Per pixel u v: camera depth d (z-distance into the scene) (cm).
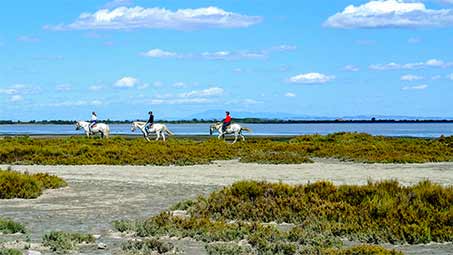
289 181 2584
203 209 1692
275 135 11131
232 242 1334
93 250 1231
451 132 13675
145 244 1259
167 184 2452
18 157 3819
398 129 18125
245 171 3091
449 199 1584
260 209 1642
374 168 3228
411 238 1336
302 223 1530
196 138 8188
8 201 1989
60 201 1984
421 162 3628
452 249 1259
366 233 1388
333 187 1770
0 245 1264
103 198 2047
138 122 5853
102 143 5056
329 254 1161
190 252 1225
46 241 1283
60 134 11744
